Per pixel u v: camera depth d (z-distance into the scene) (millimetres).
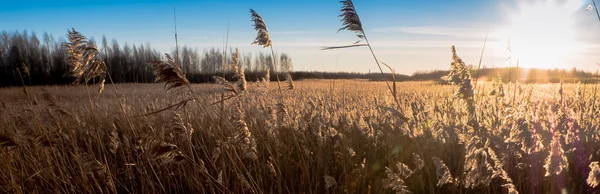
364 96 7766
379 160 3506
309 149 3857
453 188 2633
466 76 3510
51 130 4203
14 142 3766
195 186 3447
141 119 5418
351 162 3449
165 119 5129
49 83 38000
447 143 3225
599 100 4555
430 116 3533
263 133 4355
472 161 1978
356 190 3057
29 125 4688
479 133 2920
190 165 3670
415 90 11203
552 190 2340
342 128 4398
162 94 11266
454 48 3521
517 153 2490
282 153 3842
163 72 2494
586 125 3086
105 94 12250
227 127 4211
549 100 3982
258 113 4836
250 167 3660
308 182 3285
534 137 2355
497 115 3537
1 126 5863
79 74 3520
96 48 3410
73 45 3312
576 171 2637
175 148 2787
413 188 2914
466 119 3557
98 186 3326
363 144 3953
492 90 3953
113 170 3822
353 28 3109
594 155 2602
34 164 4020
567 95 4691
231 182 3588
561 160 1816
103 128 5785
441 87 8641
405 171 2330
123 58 30188
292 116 4535
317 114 4488
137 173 3879
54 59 39000
